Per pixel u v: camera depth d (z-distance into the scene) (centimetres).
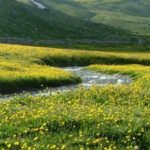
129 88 3027
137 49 15288
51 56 7431
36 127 1745
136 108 2258
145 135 1723
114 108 2191
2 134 1666
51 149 1514
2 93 3769
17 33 19475
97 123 1783
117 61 8200
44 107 2225
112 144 1602
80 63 7738
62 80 4562
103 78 5347
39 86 4209
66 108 2081
